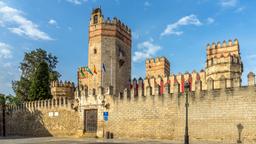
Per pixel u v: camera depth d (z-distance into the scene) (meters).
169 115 44.59
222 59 57.12
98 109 53.91
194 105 42.22
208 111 40.88
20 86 101.56
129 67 71.94
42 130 64.50
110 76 65.81
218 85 41.84
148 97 47.44
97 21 67.81
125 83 69.44
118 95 51.50
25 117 69.50
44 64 82.19
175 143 38.78
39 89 79.62
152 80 66.62
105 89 54.19
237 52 64.38
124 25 71.25
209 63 59.44
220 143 37.88
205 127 40.88
